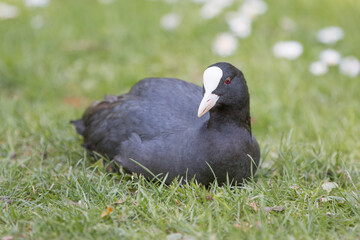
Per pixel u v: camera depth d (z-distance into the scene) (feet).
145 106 31.76
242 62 50.60
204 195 26.94
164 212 26.27
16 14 59.72
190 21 57.82
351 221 25.22
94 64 51.37
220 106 27.81
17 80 48.39
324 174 32.50
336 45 54.13
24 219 25.94
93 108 35.24
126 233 23.95
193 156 28.30
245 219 25.61
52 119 40.68
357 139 37.14
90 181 29.94
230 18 57.16
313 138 38.58
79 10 61.26
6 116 41.01
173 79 34.06
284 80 46.93
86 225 24.61
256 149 29.81
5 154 35.53
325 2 63.46
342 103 43.98
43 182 30.04
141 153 29.91
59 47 54.19
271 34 56.34
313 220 25.25
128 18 59.26
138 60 51.70
